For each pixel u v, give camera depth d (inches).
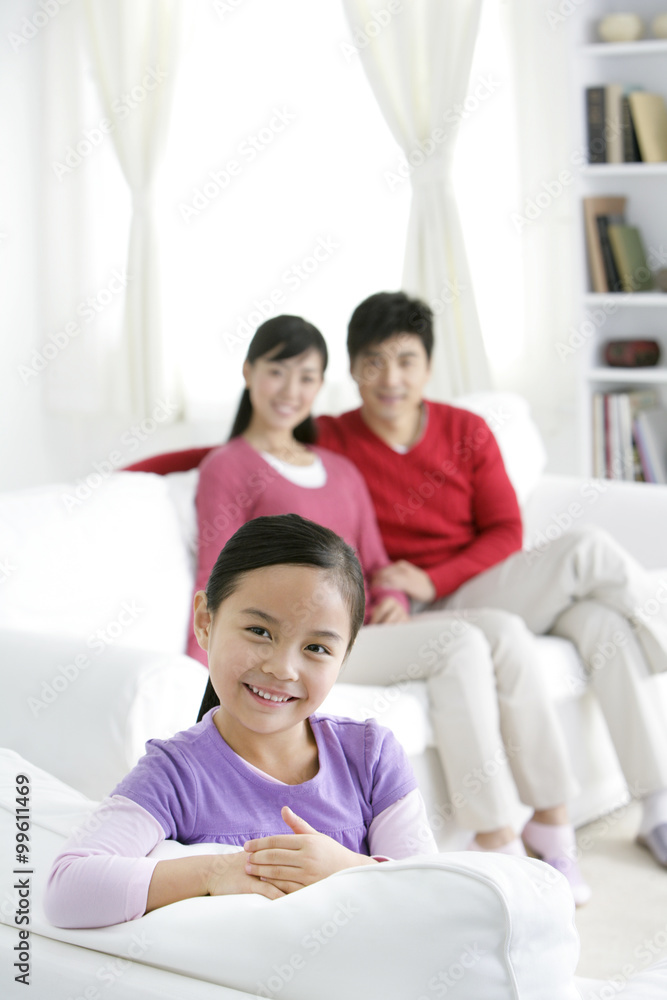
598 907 82.2
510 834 82.1
